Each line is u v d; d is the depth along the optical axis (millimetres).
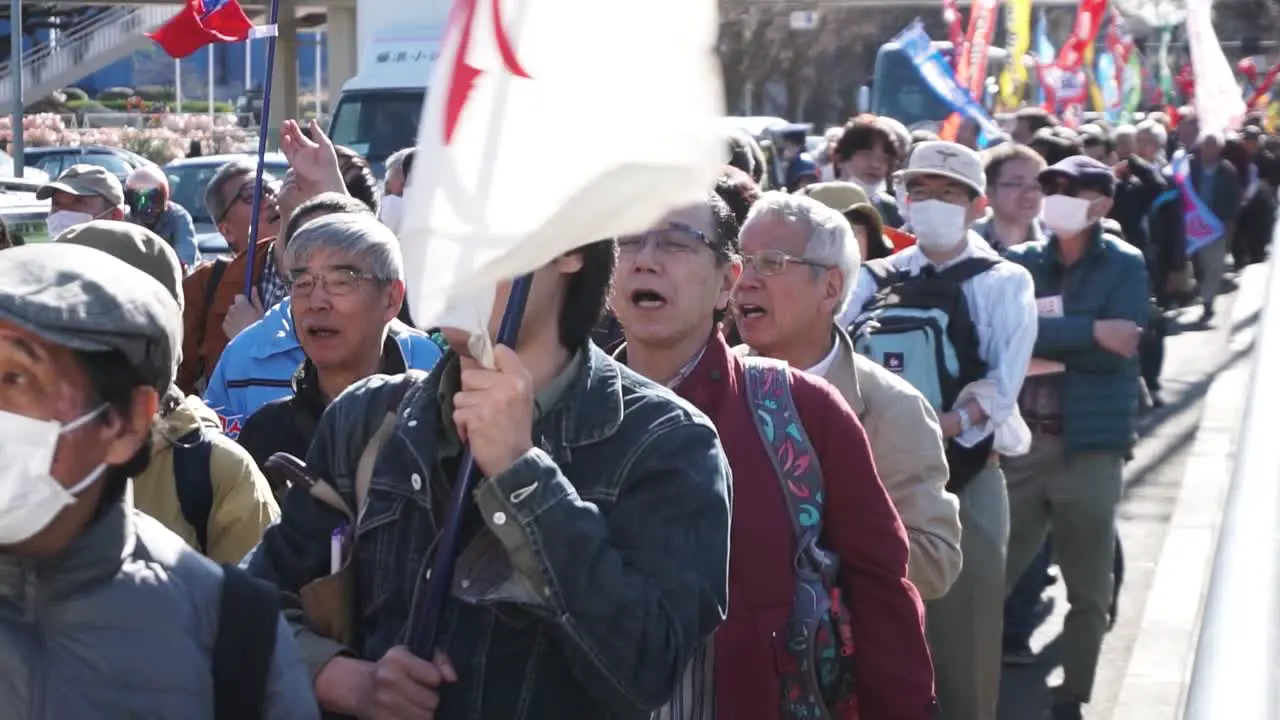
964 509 5125
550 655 2445
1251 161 22453
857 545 3447
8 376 2066
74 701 2102
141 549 2197
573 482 2473
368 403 2713
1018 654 6922
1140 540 8719
